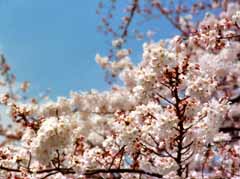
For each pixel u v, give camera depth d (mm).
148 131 4363
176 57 4312
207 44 5398
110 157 4895
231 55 6527
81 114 8484
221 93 8383
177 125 4336
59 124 3811
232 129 6629
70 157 4539
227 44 5395
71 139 3885
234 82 8383
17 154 4652
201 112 4383
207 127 4379
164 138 4438
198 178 5672
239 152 6191
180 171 4738
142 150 4570
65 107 6758
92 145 8289
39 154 3826
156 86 4320
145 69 4367
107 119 8570
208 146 5309
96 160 4824
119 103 8492
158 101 4598
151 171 4746
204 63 6312
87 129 8312
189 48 6898
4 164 4602
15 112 5121
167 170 4652
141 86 4320
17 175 4637
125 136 4262
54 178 4891
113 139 4758
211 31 5332
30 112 5207
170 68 4215
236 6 9039
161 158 4730
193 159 5434
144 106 4480
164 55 4211
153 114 4453
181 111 4320
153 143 4672
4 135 8289
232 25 5312
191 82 4305
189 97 4320
